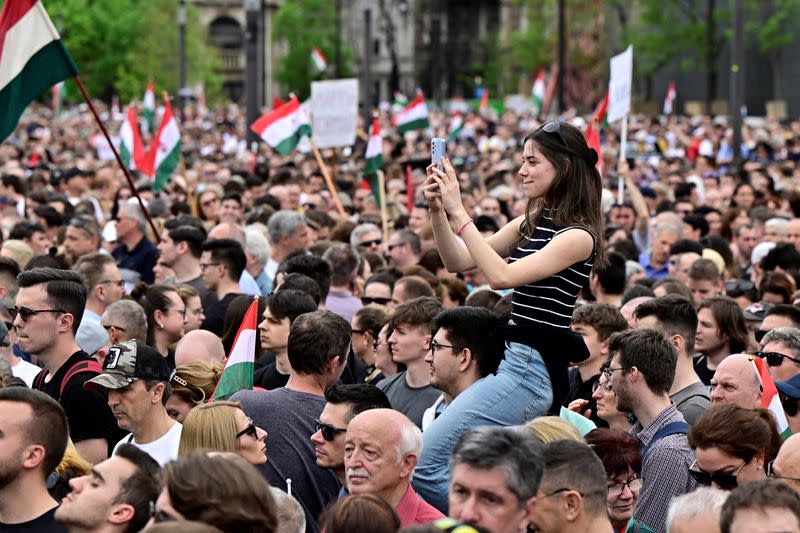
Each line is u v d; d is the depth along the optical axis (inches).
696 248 550.9
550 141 261.7
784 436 301.9
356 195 919.7
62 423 248.7
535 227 267.6
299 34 3873.0
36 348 340.8
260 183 933.8
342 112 880.9
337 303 468.1
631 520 269.6
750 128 1980.8
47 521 244.8
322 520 226.4
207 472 190.2
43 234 604.1
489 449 199.3
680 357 344.2
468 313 280.1
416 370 344.5
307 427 302.8
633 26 2989.7
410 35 5378.9
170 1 3535.9
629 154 1589.6
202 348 350.3
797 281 530.6
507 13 4746.6
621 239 621.9
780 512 199.8
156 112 2246.6
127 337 376.2
